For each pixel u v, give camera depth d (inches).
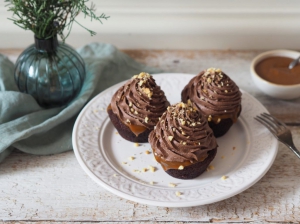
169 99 21.1
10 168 18.0
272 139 18.2
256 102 20.3
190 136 16.3
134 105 17.9
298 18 24.3
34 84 19.6
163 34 25.0
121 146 18.5
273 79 21.2
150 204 15.5
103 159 17.5
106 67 22.8
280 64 22.0
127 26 24.7
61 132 19.6
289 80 21.1
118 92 18.6
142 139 18.4
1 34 24.9
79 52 23.8
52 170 17.9
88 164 17.1
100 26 24.8
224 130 18.7
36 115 19.5
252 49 25.6
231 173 16.9
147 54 25.2
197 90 18.7
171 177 17.0
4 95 18.8
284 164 18.1
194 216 16.1
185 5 24.2
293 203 16.5
